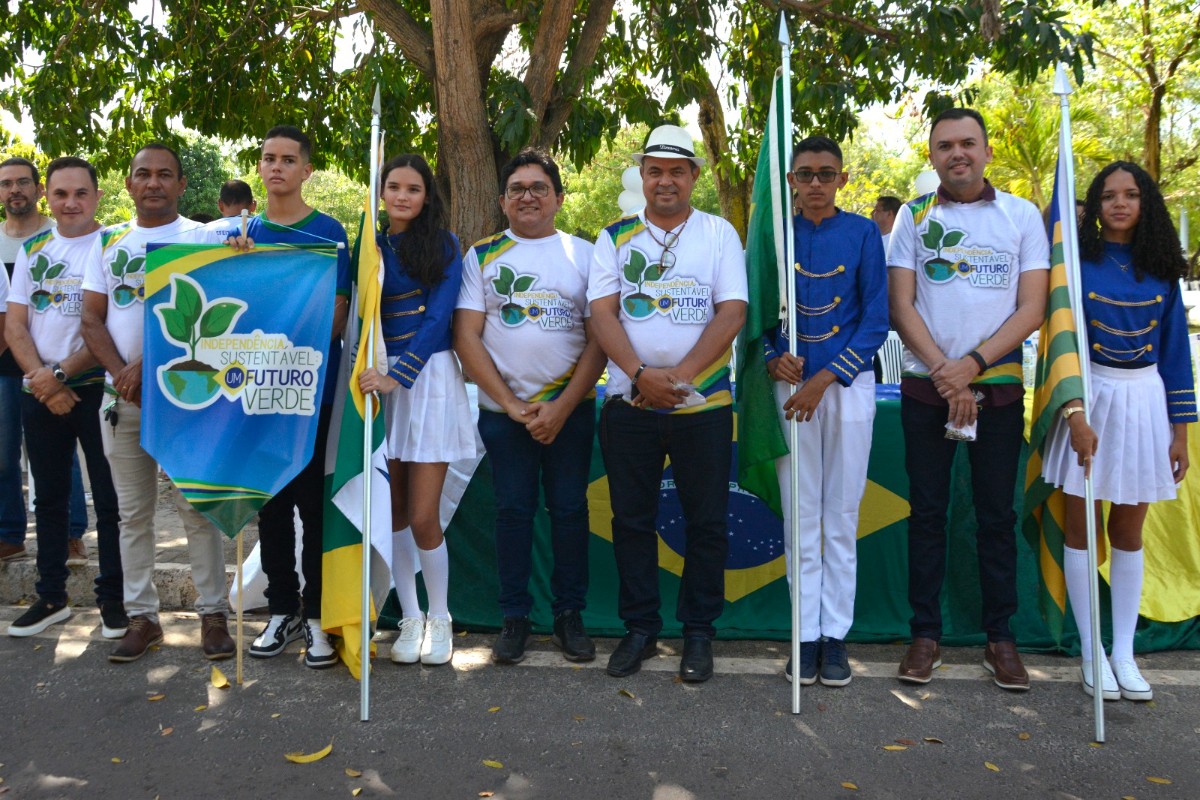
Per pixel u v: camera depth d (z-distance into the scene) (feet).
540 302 12.53
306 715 11.16
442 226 12.62
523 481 12.80
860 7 24.13
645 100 25.75
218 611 13.17
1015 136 52.13
